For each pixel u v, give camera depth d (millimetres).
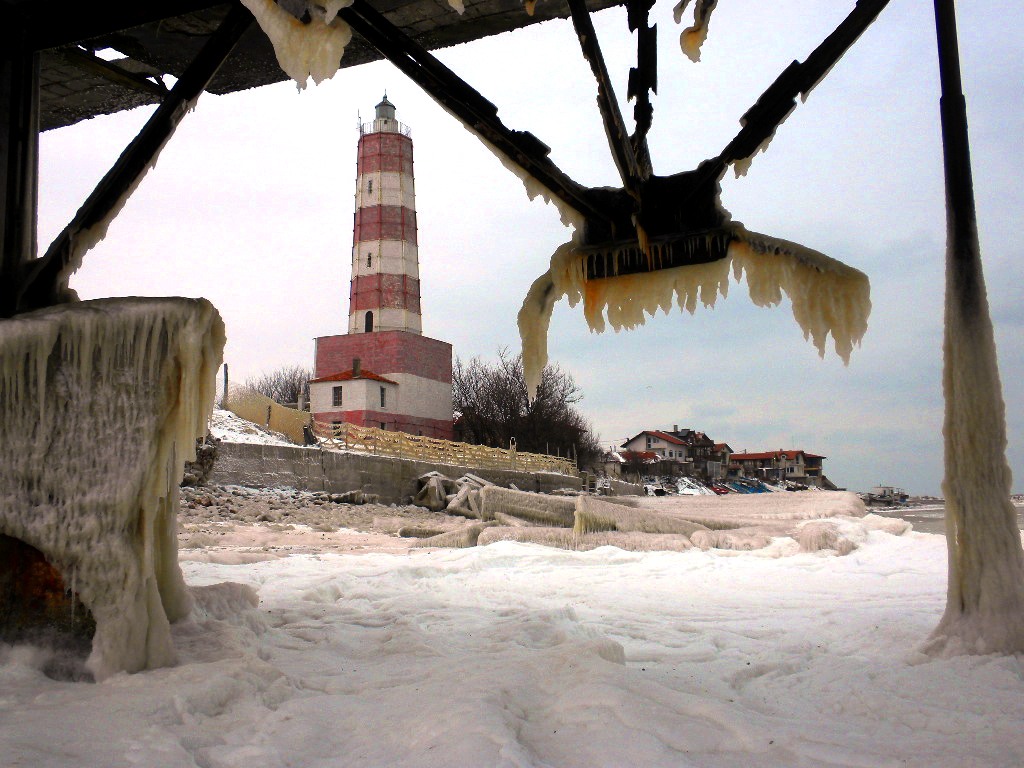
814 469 134375
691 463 96875
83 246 4586
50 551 3461
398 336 55500
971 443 4309
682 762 2564
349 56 6766
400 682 3576
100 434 3596
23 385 3543
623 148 4391
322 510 20328
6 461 3508
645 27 4793
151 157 4641
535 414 64688
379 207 57906
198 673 3391
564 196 4883
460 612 6105
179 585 4328
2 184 4605
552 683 3365
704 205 4715
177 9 4625
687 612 6289
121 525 3553
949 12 4504
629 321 4902
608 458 78312
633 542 12188
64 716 2850
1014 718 3129
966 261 4418
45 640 3490
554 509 15477
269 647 4434
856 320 4488
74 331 3598
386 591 7512
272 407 30875
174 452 3850
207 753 2650
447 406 59812
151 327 3705
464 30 6582
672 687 3639
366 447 30547
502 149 4719
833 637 4988
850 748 2766
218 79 7152
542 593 7641
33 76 4848
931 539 12070
